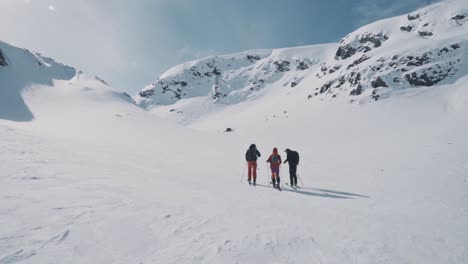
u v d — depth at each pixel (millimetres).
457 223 6480
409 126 55469
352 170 17938
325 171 17531
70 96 69750
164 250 3713
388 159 23125
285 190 10562
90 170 8367
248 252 3934
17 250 3119
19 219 3906
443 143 31688
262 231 4887
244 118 127938
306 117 87125
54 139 15484
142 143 30172
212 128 127750
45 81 77938
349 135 57562
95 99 71375
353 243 4742
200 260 3537
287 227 5301
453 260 4332
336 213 6941
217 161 20266
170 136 40375
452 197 9516
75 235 3721
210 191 8164
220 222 5160
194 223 4895
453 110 57844
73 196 5355
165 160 16609
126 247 3633
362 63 102875
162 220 4801
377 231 5562
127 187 6840
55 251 3246
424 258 4340
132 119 53062
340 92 96312
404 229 5809
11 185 5438
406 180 13461
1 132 11984
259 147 37312
